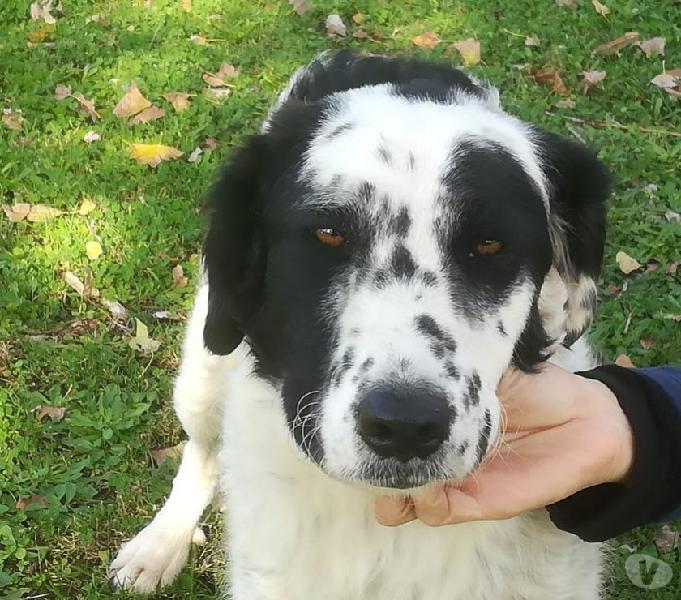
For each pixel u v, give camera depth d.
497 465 0.89
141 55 2.04
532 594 1.02
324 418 0.86
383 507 0.90
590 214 1.00
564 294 1.00
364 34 2.15
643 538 1.26
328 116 0.95
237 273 0.98
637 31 2.13
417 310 0.86
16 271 1.51
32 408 1.35
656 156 1.77
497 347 0.89
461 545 1.00
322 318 0.89
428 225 0.88
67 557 1.24
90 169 1.72
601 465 0.89
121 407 1.36
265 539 1.03
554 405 0.90
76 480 1.29
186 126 1.82
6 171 1.69
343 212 0.89
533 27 2.13
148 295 1.50
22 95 1.89
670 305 1.49
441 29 2.17
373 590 1.02
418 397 0.82
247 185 0.97
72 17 2.18
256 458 1.02
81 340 1.43
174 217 1.61
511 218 0.89
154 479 1.31
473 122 0.93
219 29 2.15
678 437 0.90
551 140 0.99
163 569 1.23
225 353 1.01
